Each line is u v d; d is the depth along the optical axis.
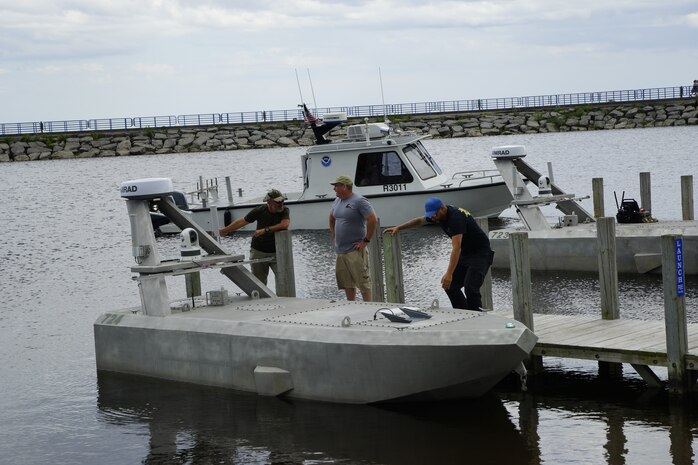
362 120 90.12
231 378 11.88
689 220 21.98
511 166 21.72
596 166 50.34
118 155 89.19
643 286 18.58
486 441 9.96
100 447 10.48
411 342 10.49
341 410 10.96
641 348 11.08
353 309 12.12
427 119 91.31
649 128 87.25
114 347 13.13
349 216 13.46
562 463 9.31
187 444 10.36
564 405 11.02
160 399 11.88
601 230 12.74
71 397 12.32
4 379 13.43
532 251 20.73
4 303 19.75
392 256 13.38
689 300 17.16
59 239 31.00
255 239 14.40
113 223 35.47
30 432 11.09
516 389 11.70
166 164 73.81
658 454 9.40
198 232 13.47
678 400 10.83
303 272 22.30
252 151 88.12
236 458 9.88
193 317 12.36
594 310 16.66
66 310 18.84
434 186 27.91
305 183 28.75
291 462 9.69
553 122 90.38
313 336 11.14
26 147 89.06
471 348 10.27
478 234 12.30
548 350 11.63
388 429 10.36
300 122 93.69
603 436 9.97
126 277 22.81
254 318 11.97
